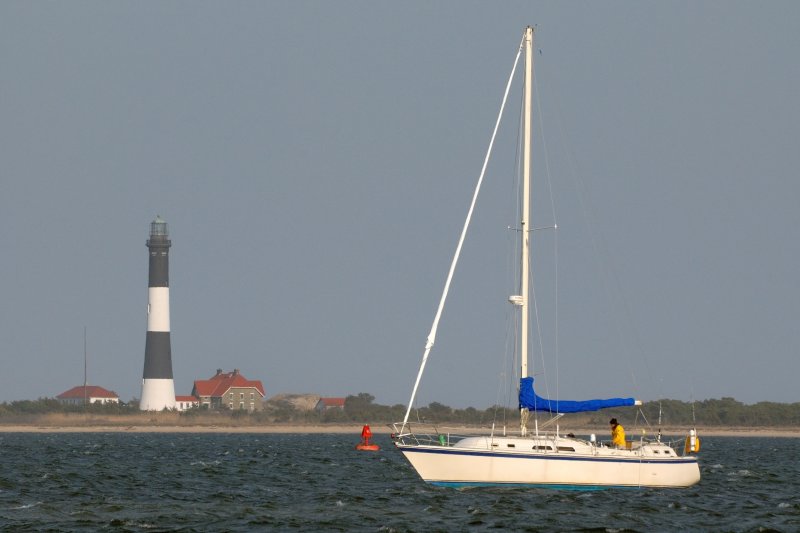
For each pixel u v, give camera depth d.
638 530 164.62
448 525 166.62
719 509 189.12
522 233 199.50
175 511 187.00
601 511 179.88
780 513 187.50
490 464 189.12
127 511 187.00
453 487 190.00
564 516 173.88
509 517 172.12
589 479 193.50
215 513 184.12
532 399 193.50
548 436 197.88
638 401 196.62
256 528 166.62
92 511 186.75
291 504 197.12
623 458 195.12
